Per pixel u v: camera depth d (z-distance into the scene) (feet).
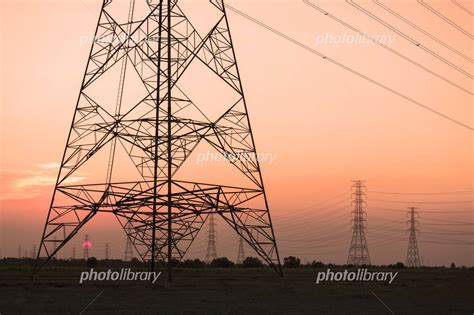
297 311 118.93
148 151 174.60
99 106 175.73
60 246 174.19
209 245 377.91
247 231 177.17
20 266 293.43
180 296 142.72
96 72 176.86
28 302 126.41
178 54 176.65
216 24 179.22
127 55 176.04
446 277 259.39
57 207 173.99
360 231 376.89
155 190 172.96
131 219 177.68
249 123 180.86
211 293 151.12
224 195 174.40
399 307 129.90
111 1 178.19
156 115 173.47
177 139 175.22
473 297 155.84
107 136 175.22
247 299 139.03
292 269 331.57
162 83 173.68
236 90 180.55
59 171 174.81
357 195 377.91
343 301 139.54
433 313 120.78
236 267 366.63
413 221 433.07
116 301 130.31
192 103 176.76
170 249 171.22
